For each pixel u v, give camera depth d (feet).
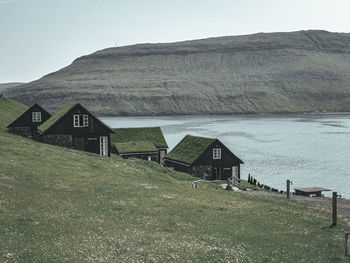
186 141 260.83
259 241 81.46
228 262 65.26
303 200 151.53
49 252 59.00
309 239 85.76
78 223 78.13
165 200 111.96
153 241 72.43
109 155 224.53
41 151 161.07
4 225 69.00
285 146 533.14
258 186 238.89
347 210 127.85
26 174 119.14
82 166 151.02
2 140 168.76
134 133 294.25
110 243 68.23
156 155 271.69
